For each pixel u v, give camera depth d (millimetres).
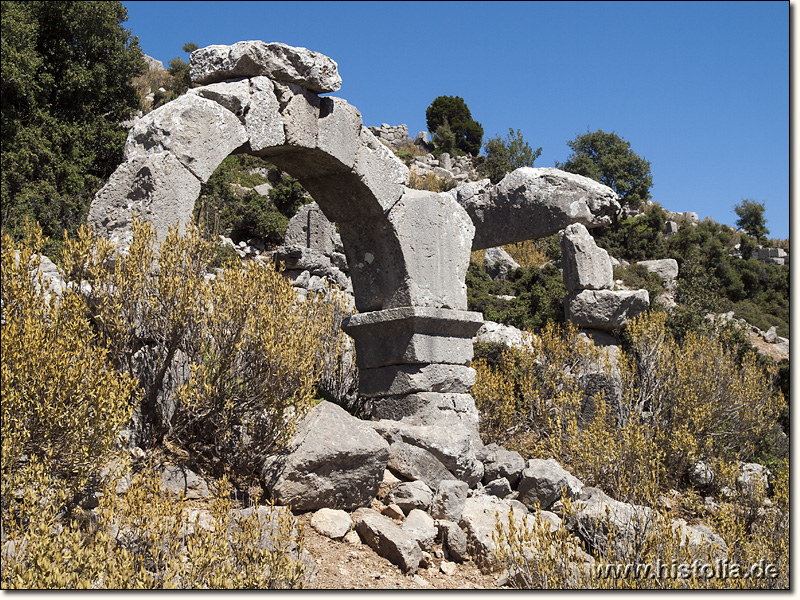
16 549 3691
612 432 8836
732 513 7602
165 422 5754
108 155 21031
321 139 7258
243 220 16734
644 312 11344
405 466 6754
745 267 29484
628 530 5898
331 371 8766
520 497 7332
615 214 13406
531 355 10352
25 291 4719
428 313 7824
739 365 12992
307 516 5723
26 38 19875
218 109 6387
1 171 17000
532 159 38062
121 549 3861
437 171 35281
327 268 14172
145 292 5617
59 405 4371
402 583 5141
